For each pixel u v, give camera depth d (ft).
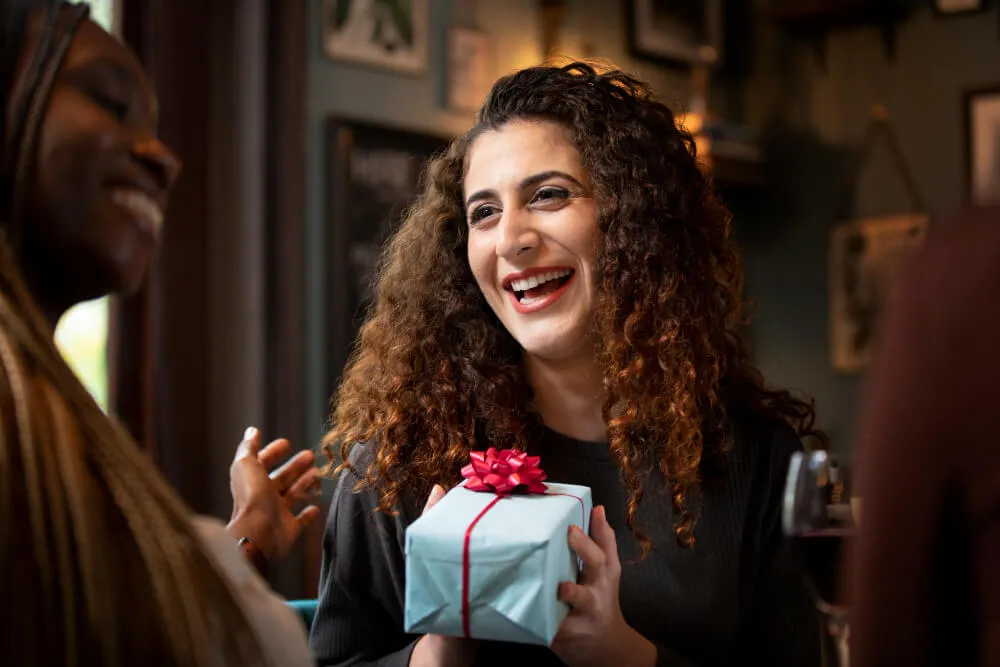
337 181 11.46
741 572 4.21
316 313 11.42
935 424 1.86
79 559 1.79
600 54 14.82
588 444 4.22
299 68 10.28
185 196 9.61
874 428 1.98
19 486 1.78
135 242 2.10
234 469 3.93
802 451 4.38
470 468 3.40
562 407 4.28
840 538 3.35
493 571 2.81
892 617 1.93
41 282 2.06
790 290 17.54
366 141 11.80
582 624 3.08
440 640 3.31
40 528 1.76
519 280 4.10
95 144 1.99
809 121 17.48
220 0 9.87
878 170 16.70
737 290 4.78
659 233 4.15
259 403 9.94
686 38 16.02
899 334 1.95
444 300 4.54
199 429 9.70
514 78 4.26
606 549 3.18
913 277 1.96
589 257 4.06
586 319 4.10
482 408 4.29
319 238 11.46
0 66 1.96
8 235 1.93
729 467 4.25
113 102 2.08
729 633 4.08
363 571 4.18
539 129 4.12
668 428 4.12
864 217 16.84
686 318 4.20
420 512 4.14
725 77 16.90
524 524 2.91
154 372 9.41
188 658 1.85
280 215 10.13
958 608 1.94
